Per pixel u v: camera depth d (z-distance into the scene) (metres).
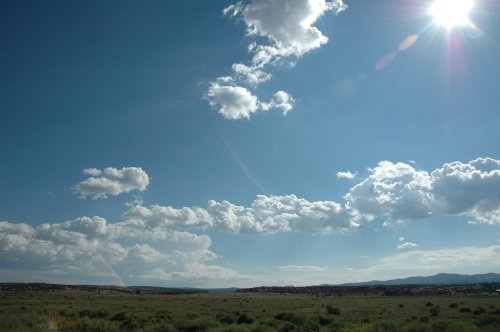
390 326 35.34
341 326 41.84
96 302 92.44
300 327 41.56
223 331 38.94
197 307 83.69
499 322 37.19
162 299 124.38
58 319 46.44
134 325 44.75
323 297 145.75
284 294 190.88
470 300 93.25
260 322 46.94
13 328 36.44
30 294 122.75
